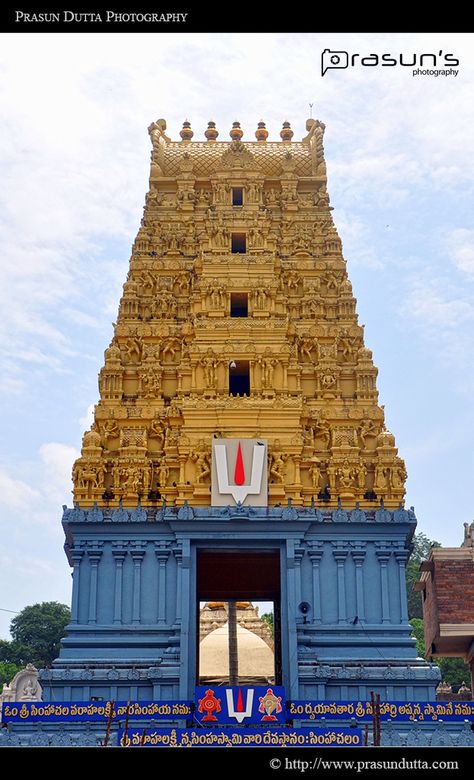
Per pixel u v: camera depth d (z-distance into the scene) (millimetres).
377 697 42781
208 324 57000
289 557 50156
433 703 45875
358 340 58719
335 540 51562
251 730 43281
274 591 61250
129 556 51156
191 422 54312
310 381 57281
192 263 61062
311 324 58875
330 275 61125
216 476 52125
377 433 55562
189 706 45656
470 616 51562
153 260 61094
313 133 67562
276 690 45969
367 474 54625
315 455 54969
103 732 45000
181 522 50469
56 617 117438
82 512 51500
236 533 50531
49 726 45250
